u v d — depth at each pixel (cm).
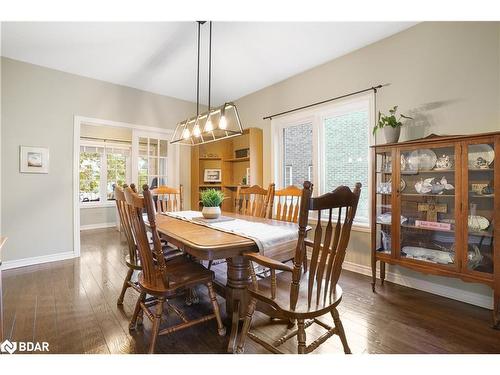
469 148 203
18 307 217
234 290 183
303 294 147
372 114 291
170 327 180
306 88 362
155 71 362
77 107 369
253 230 193
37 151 338
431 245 233
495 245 188
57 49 300
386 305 223
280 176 408
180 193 346
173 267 189
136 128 424
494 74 213
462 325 190
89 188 641
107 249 416
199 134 278
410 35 261
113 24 253
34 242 337
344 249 139
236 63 339
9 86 320
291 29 264
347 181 328
